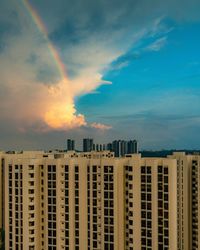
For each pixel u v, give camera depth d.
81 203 137.00
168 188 123.62
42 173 144.75
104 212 133.12
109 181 131.88
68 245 138.38
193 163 174.25
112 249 132.12
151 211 126.38
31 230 143.75
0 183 175.62
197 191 173.00
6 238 146.62
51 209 141.12
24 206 143.38
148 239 127.00
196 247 173.50
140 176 128.38
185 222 172.62
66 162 138.62
